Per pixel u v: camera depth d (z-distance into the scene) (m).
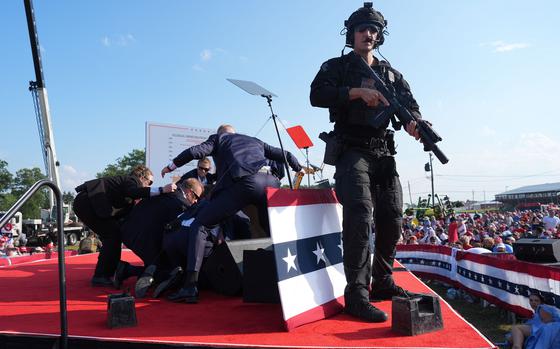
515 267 7.96
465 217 38.22
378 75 3.44
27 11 13.12
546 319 5.83
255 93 4.35
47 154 14.30
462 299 11.43
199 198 4.74
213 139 3.97
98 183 4.66
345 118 3.27
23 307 3.48
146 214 4.52
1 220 2.20
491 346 2.36
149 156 8.64
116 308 2.78
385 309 3.19
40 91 14.00
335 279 3.23
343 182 3.12
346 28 3.63
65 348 2.51
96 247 13.91
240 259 3.96
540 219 25.03
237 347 2.36
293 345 2.37
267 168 4.00
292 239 2.96
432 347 2.33
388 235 3.39
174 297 3.67
